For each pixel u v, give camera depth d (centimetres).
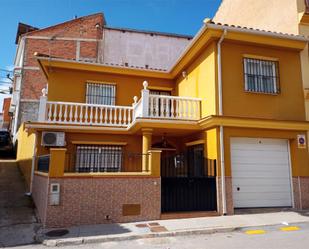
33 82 2166
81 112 1131
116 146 1208
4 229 723
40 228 729
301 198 984
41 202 819
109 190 786
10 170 1466
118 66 1280
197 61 1141
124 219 784
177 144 1273
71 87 1249
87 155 1153
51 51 2192
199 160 1019
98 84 1294
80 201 758
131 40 2242
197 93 1127
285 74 1056
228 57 997
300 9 1142
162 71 1350
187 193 877
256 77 1025
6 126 3600
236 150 980
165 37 2302
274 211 939
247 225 761
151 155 839
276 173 1009
